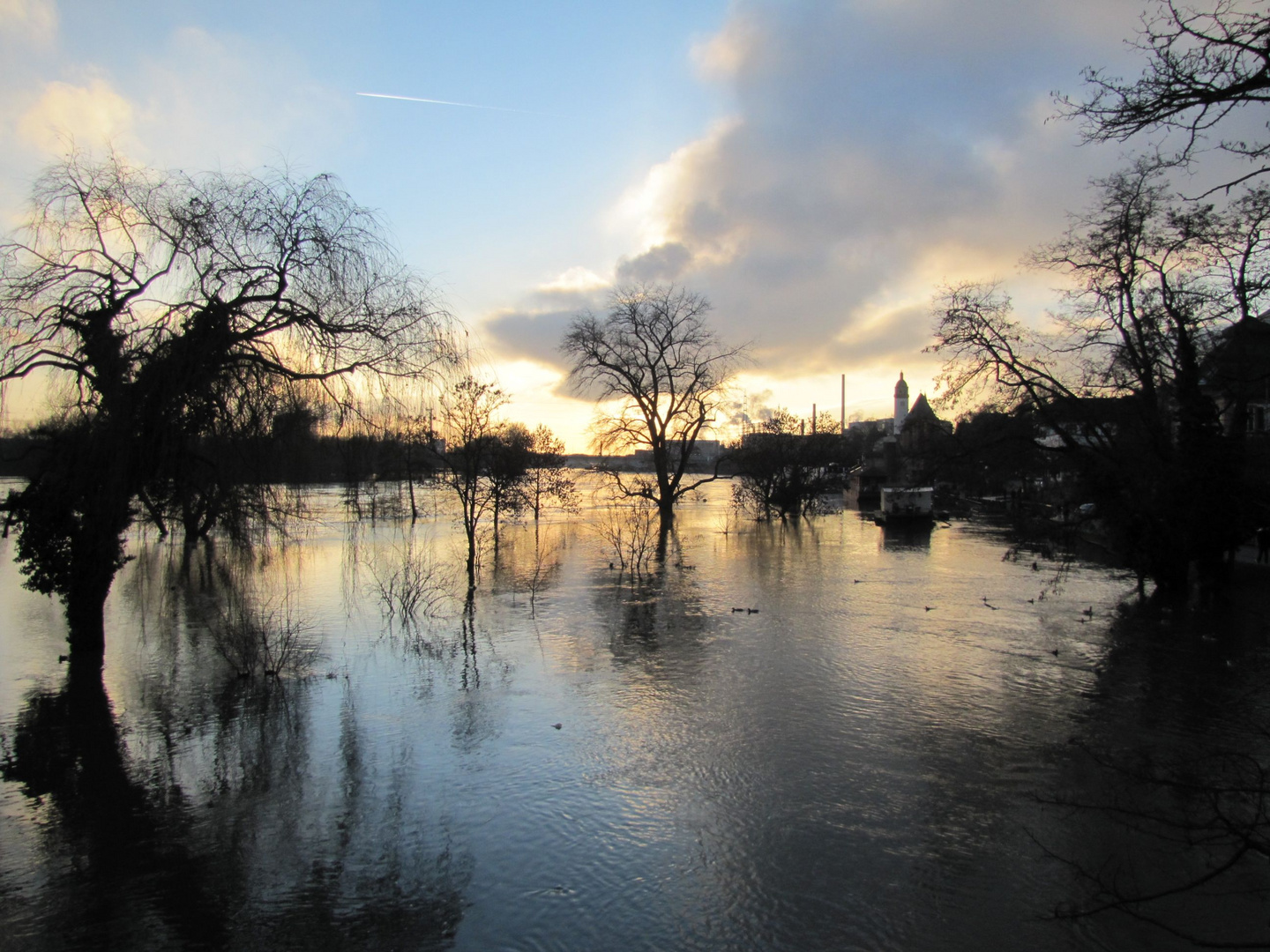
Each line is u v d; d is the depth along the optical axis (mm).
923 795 10055
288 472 16547
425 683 14727
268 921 7621
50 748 11805
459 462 31469
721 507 70625
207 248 14977
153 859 8781
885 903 7770
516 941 7254
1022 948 7055
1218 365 15984
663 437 51125
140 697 14031
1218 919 7422
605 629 19219
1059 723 12594
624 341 49344
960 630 19156
